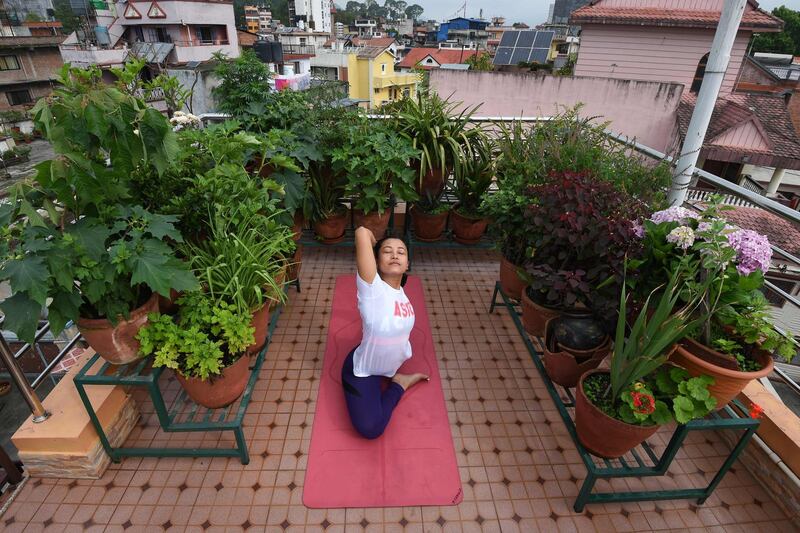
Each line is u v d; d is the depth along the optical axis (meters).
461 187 3.45
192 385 1.84
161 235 1.74
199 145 2.69
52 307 1.60
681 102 8.27
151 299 1.89
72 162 1.55
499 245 2.75
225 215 2.22
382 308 2.04
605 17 9.15
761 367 1.66
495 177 3.54
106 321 1.71
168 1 17.45
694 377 1.66
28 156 15.59
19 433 1.81
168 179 2.30
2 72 18.16
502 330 2.92
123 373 1.96
